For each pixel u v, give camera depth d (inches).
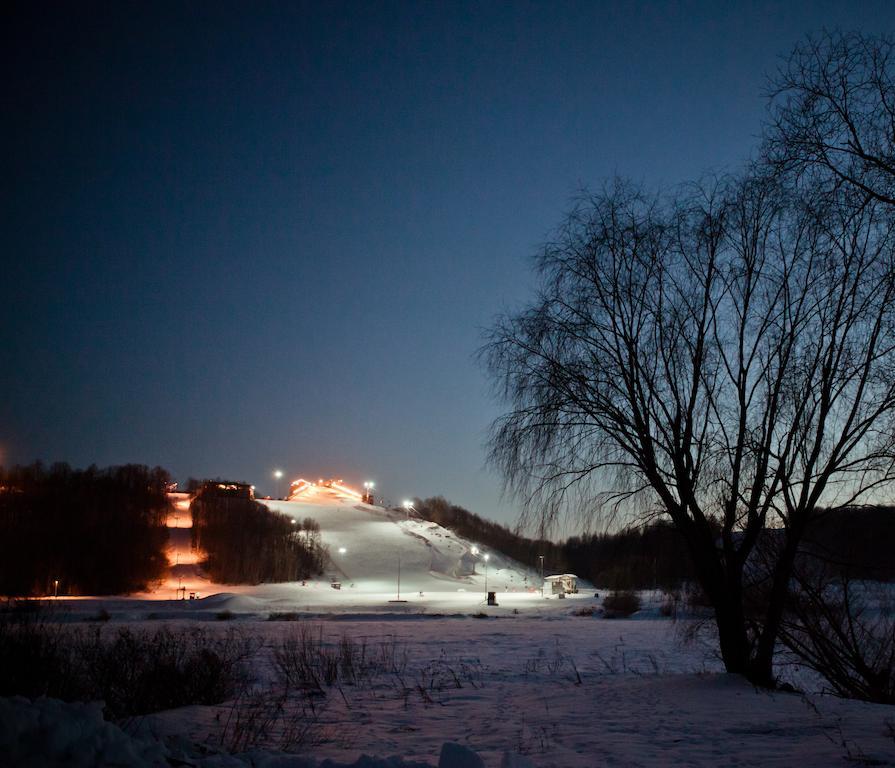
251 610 2400.3
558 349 562.6
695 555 545.6
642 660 850.8
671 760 309.6
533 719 436.1
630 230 572.4
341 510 6245.1
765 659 534.6
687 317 554.9
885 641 538.3
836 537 533.3
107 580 3171.8
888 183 410.3
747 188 548.1
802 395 513.0
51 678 413.7
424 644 1037.2
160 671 483.5
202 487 5639.8
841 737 344.2
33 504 3946.9
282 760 246.4
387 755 330.6
